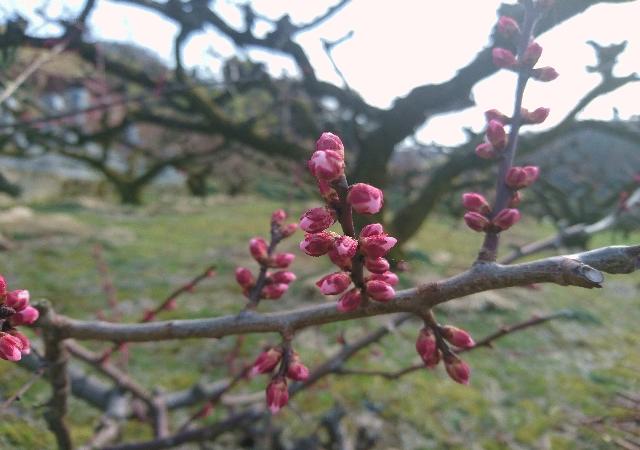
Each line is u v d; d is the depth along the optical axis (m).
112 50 6.86
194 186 14.50
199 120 8.64
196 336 1.03
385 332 1.81
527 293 6.52
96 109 3.87
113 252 7.47
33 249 6.99
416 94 4.41
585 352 4.86
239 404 2.92
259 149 6.32
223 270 6.99
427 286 0.85
